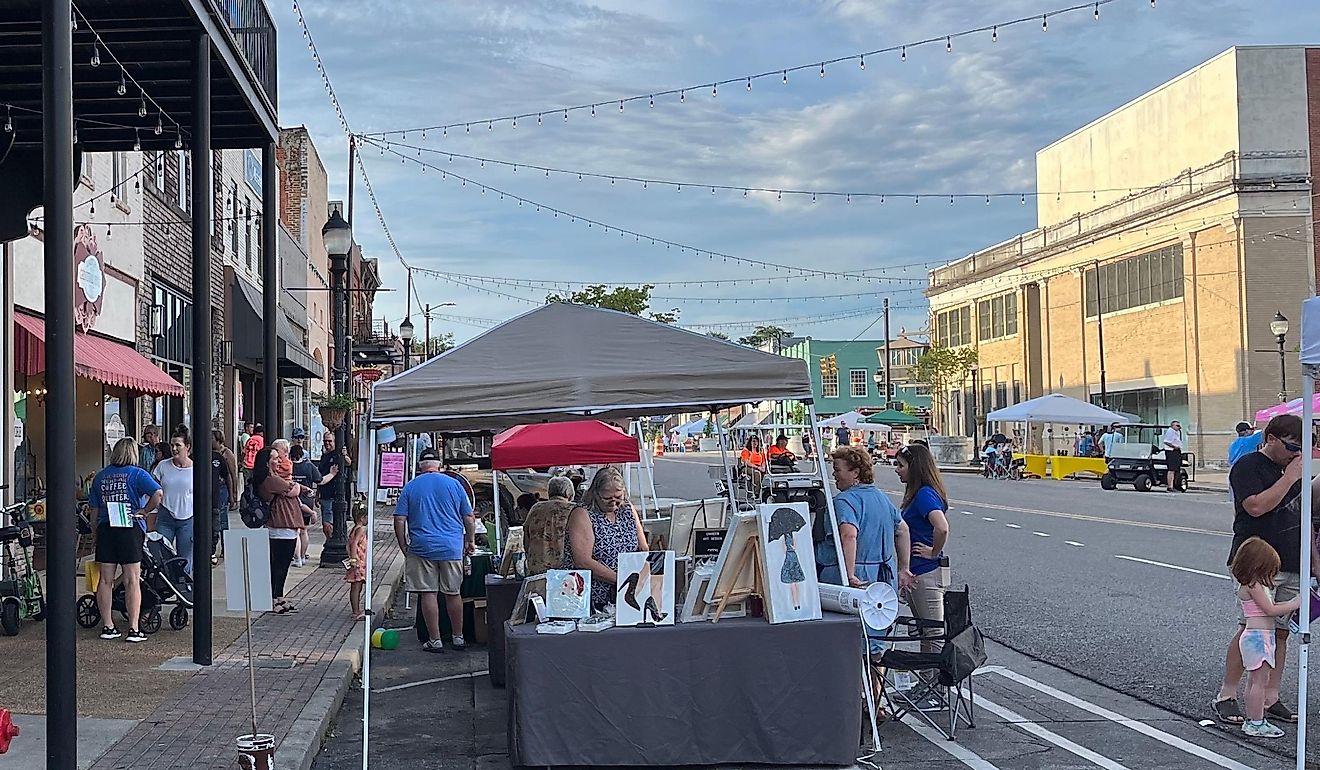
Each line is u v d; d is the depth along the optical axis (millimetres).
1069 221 55406
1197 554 18438
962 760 7668
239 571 7266
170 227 22719
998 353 62719
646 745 7418
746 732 7500
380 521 24859
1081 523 24406
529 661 7402
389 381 7863
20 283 14875
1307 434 7195
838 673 7562
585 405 7836
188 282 24359
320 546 21188
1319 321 7047
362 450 10359
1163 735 8195
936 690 8883
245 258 30750
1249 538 8250
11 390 14328
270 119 13594
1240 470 8375
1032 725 8516
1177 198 46406
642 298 55500
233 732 8016
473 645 12234
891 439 65812
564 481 10594
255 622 12844
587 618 7566
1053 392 57031
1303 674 7090
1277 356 43281
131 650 10938
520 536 11055
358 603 13172
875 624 7609
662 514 16094
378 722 9000
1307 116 43938
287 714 8555
